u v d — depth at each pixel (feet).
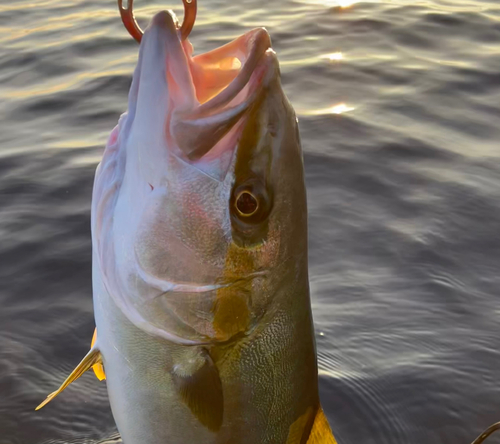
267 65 1.24
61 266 2.63
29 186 3.18
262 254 1.26
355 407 2.07
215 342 1.27
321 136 3.60
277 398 1.32
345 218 2.91
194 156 1.23
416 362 2.20
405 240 2.77
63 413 2.05
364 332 2.32
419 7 5.90
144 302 1.27
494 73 4.46
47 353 2.25
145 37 1.23
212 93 1.28
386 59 4.73
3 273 2.59
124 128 1.28
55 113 4.00
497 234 2.82
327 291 2.51
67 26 5.64
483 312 2.40
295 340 1.32
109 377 1.38
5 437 1.98
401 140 3.55
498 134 3.67
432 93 4.17
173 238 1.24
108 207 1.30
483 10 5.79
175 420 1.33
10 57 4.96
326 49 4.95
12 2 6.54
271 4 6.12
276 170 1.25
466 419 2.02
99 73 4.54
